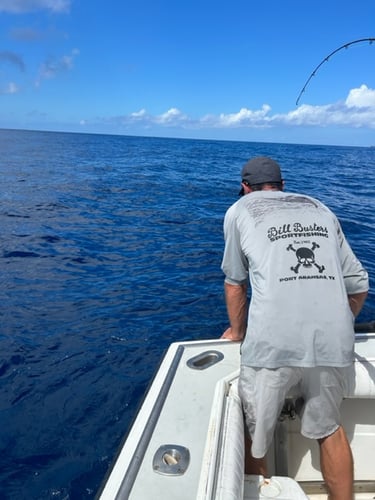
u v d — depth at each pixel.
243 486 1.55
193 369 2.11
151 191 16.03
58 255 7.43
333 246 1.82
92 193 14.98
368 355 2.19
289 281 1.73
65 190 15.39
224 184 18.95
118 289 5.91
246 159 38.97
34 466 2.84
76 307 5.28
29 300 5.45
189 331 4.74
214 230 9.76
